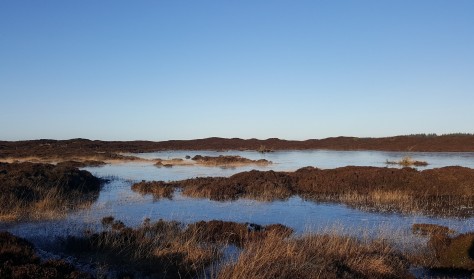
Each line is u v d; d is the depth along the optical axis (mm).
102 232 11992
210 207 18125
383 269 9164
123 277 8906
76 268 8953
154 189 22578
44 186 19859
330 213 17031
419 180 22891
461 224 15195
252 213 16922
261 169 37250
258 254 9031
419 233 13195
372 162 45031
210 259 10328
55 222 14258
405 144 78000
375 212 17328
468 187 21734
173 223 13469
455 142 76500
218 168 38781
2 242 9117
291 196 21469
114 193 22219
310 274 8445
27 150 59531
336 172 25750
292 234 12609
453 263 10078
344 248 10195
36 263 8195
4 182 19062
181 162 45312
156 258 10359
